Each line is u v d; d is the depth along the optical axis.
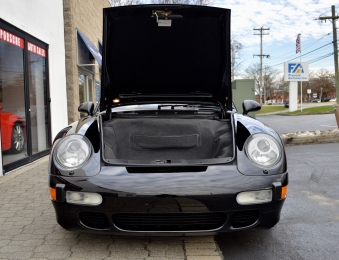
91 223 2.15
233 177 2.08
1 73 4.69
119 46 2.89
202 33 2.84
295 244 2.42
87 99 10.06
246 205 2.07
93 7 10.83
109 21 2.71
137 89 3.30
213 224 2.12
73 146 2.22
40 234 2.58
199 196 2.00
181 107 3.41
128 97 3.36
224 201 2.03
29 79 5.73
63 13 8.02
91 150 2.23
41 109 6.36
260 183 2.09
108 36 2.79
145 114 3.15
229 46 2.90
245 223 2.16
